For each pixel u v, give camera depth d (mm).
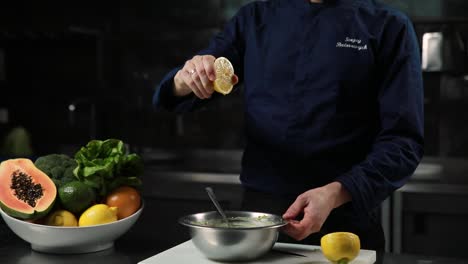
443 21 3014
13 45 3801
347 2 1484
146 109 3562
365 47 1419
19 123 3818
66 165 1251
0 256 1169
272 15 1557
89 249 1196
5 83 3826
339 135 1436
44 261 1130
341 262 1053
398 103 1353
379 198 1244
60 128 3742
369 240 1425
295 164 1465
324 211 1153
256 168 1518
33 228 1143
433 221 2484
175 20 3492
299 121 1452
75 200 1170
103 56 3604
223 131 3451
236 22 1616
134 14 3555
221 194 2719
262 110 1500
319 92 1442
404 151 1292
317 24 1476
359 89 1428
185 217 1155
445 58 2879
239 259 1087
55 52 3734
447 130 3090
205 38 3453
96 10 3617
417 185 2492
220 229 1050
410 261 1162
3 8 3777
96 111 3570
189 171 2840
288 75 1479
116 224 1183
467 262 1150
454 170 3039
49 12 3703
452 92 3068
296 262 1108
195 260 1107
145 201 2836
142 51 3557
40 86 3771
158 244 1280
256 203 1496
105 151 1255
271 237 1092
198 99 1512
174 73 1465
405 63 1379
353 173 1227
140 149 3545
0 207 1180
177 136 3523
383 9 1467
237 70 1625
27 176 1194
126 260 1143
